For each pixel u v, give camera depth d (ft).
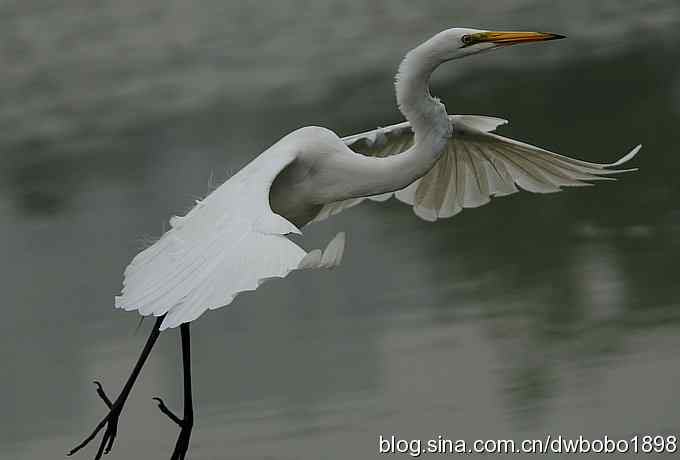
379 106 72.90
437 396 38.01
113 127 76.28
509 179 29.89
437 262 49.47
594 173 28.50
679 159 59.21
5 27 98.84
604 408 36.27
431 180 30.37
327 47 88.22
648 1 96.12
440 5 96.68
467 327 42.86
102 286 51.93
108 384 42.80
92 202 62.69
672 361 38.37
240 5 100.94
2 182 67.92
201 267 20.85
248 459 35.81
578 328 41.45
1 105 83.41
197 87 82.12
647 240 49.03
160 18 98.48
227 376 41.55
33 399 42.27
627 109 69.46
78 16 100.73
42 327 48.19
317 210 27.91
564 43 86.22
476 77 80.38
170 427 39.34
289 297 47.91
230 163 65.72
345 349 42.32
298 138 26.55
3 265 55.31
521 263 47.83
